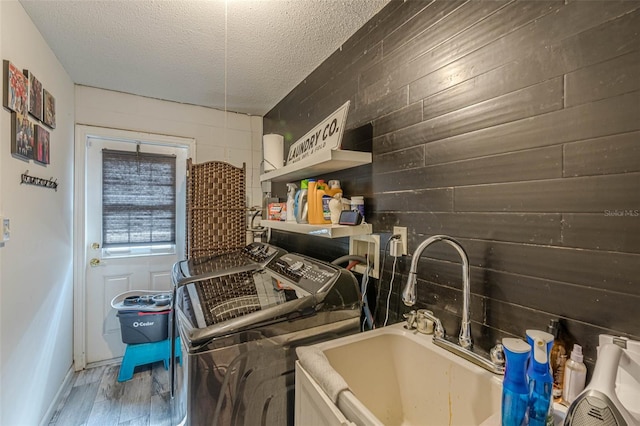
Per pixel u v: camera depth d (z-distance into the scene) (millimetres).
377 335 1107
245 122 2971
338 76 1762
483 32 965
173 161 2719
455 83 1056
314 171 1722
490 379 825
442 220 1104
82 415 1809
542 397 586
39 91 1605
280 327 1100
